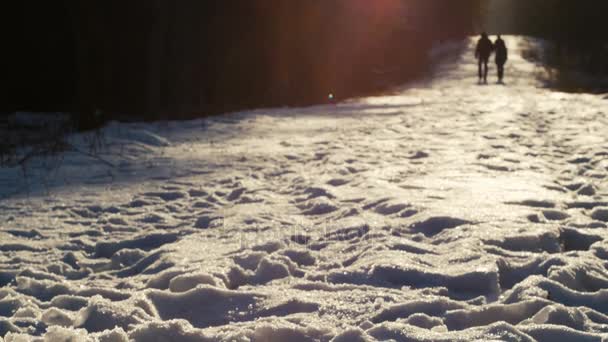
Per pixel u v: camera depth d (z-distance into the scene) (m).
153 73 17.61
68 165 9.70
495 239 4.95
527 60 51.66
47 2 18.25
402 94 27.33
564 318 3.33
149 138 12.05
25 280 4.25
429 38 70.12
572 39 53.84
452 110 17.67
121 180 8.45
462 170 8.34
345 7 27.44
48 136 11.92
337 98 24.16
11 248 5.38
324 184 7.55
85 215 6.66
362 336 3.07
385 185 7.38
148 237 5.59
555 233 5.14
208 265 4.51
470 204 6.21
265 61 22.16
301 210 6.48
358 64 29.55
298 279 4.31
